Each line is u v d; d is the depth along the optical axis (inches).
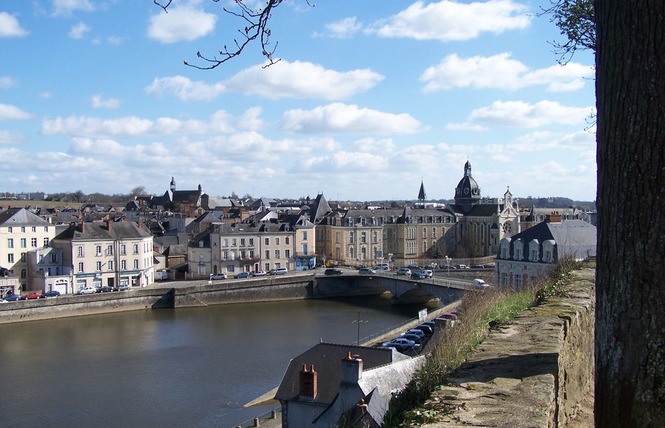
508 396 244.7
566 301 462.9
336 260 3826.3
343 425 605.3
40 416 1304.1
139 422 1262.3
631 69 184.4
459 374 281.7
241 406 1348.4
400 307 2721.5
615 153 190.1
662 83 178.5
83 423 1262.3
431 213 4143.7
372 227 3882.9
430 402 244.4
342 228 3794.3
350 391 777.6
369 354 1002.1
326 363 1009.5
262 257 3385.8
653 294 181.0
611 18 191.5
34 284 2669.8
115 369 1649.9
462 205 4370.1
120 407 1352.1
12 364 1700.3
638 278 183.8
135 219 4618.6
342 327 2215.8
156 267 3312.0
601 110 197.6
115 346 1913.1
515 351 312.8
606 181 194.9
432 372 326.3
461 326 461.1
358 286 3080.7
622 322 187.6
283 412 955.3
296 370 1014.4
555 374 276.7
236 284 2792.8
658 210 179.9
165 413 1314.0
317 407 926.4
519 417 219.9
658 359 179.8
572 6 503.2
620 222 188.4
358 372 780.6
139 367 1668.3
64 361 1733.5
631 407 184.4
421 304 2805.1
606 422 192.7
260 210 4817.9
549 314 401.4
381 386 796.0
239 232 3321.9
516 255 2129.7
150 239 3068.4
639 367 183.0
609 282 193.2
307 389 944.9
